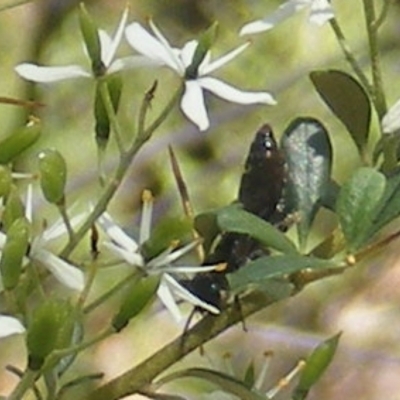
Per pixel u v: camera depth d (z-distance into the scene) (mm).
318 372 430
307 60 851
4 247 416
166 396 430
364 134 437
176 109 802
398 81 829
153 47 429
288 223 431
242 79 844
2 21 786
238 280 417
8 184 418
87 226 425
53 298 415
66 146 780
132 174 787
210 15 854
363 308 797
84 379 430
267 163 426
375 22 429
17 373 435
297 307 782
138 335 745
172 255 421
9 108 742
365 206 422
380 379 782
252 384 441
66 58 793
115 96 430
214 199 805
